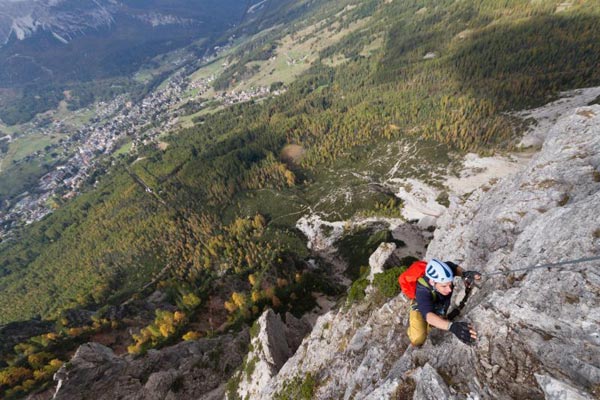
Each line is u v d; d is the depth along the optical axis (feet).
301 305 358.02
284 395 97.09
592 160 61.26
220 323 371.35
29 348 380.17
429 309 32.60
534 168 72.74
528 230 48.24
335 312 108.58
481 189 107.86
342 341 89.51
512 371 28.53
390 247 147.43
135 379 211.82
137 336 360.28
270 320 173.88
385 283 87.45
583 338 26.96
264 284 416.46
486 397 27.89
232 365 207.82
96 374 214.07
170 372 205.77
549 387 24.40
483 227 70.13
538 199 61.41
